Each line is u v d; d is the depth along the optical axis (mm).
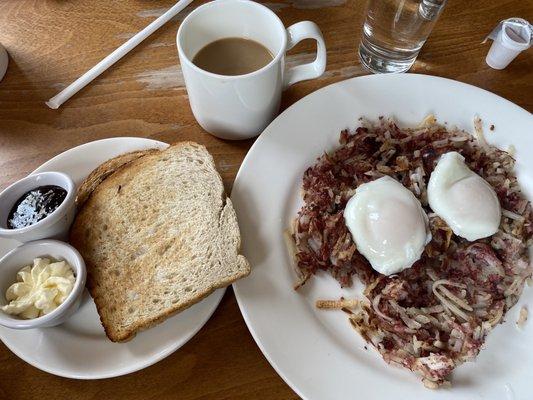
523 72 369
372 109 331
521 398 239
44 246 252
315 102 324
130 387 247
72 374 234
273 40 301
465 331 263
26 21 388
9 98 352
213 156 328
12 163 324
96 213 291
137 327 244
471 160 317
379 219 279
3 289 245
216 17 301
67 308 233
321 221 290
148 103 351
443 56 377
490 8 395
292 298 263
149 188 298
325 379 236
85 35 382
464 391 242
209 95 284
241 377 251
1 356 252
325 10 395
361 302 274
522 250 292
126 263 273
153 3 398
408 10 329
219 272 256
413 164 313
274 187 297
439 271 289
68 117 344
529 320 266
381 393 237
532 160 313
